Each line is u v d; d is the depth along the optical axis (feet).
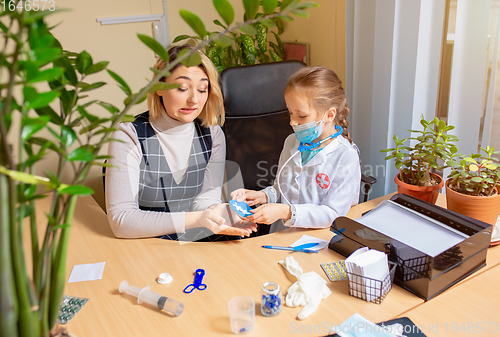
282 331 2.78
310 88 4.07
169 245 3.95
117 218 4.07
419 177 4.42
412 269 3.08
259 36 8.18
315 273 3.30
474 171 3.95
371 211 3.85
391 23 5.86
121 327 2.89
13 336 1.76
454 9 5.68
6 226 1.63
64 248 1.92
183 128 4.70
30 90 1.59
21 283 1.74
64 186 1.72
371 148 6.85
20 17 1.54
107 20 7.98
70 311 3.07
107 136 1.99
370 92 6.69
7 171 1.55
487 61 5.14
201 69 4.37
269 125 6.00
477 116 5.22
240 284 3.30
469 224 3.36
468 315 2.87
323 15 8.13
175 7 8.71
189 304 3.10
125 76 8.53
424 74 5.72
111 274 3.51
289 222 4.12
